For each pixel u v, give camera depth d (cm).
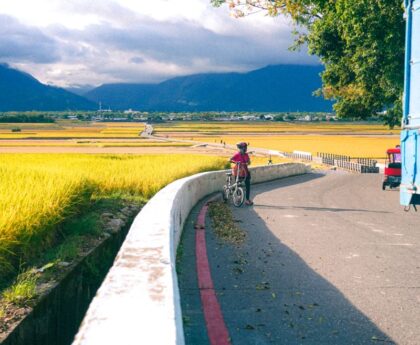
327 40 2783
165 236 416
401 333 454
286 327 466
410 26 891
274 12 2764
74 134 16700
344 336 446
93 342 191
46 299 471
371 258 766
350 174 3866
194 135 17138
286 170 3362
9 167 1237
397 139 13938
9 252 534
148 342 193
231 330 458
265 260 746
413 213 1365
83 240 724
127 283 272
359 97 2880
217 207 1406
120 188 1334
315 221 1188
